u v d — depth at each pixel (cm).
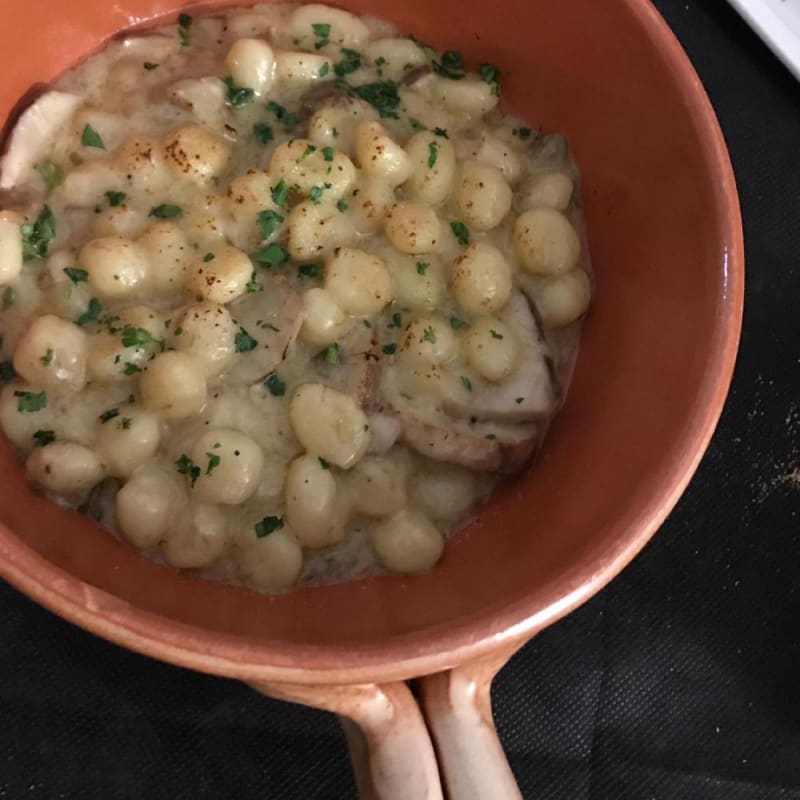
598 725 26
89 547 21
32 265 23
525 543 22
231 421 22
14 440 22
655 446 20
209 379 23
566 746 26
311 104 25
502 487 24
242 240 24
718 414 20
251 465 22
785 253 31
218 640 17
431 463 23
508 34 26
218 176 24
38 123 24
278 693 19
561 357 25
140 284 23
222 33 26
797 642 27
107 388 22
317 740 25
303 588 22
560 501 22
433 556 22
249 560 22
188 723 25
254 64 25
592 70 24
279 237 24
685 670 27
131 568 21
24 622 25
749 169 31
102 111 24
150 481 21
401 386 23
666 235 23
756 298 30
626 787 26
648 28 22
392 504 22
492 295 23
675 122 22
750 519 28
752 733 26
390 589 22
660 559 28
